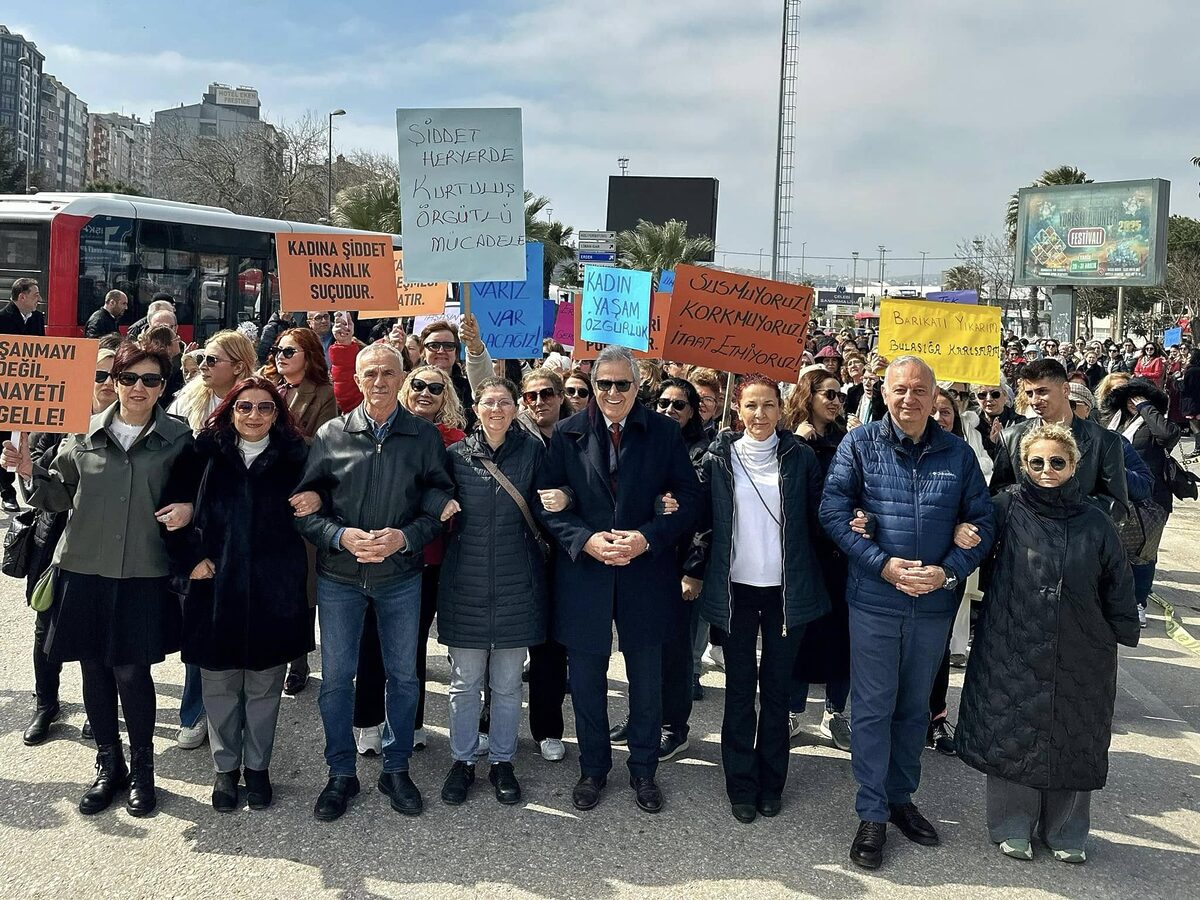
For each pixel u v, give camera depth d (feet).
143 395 13.05
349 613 13.56
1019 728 12.46
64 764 14.66
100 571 12.96
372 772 14.88
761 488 13.94
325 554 13.48
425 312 27.71
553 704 15.56
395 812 13.57
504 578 13.88
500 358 24.34
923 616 12.89
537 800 14.12
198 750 15.40
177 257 47.09
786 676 13.87
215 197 143.02
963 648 19.67
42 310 41.52
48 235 41.45
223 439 13.35
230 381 15.93
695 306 17.84
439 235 17.85
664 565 14.05
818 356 37.93
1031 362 15.06
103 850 12.31
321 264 21.38
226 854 12.32
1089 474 15.08
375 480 13.32
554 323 39.47
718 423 20.86
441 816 13.52
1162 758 16.06
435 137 17.80
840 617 14.56
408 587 13.73
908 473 13.06
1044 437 12.46
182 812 13.37
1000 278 191.72
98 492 13.03
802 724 17.67
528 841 12.91
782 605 13.67
